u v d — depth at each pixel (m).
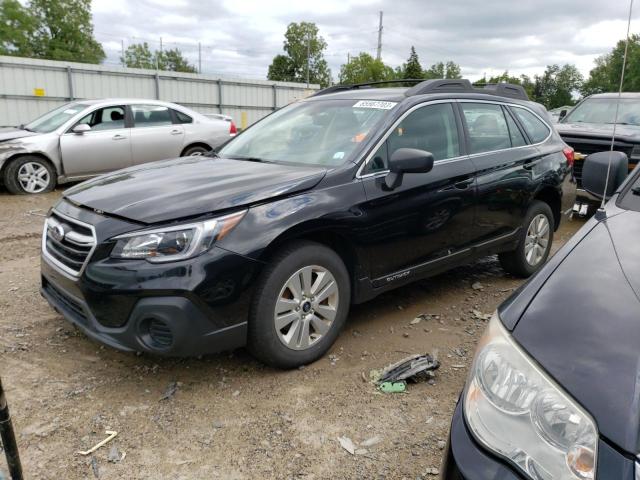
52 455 2.50
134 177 3.58
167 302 2.71
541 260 5.16
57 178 9.27
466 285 4.93
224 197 2.97
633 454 1.25
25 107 17.53
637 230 2.19
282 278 3.06
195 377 3.20
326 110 4.23
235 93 23.02
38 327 3.81
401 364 3.26
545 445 1.38
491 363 1.60
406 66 64.81
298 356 3.24
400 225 3.65
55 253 3.19
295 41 85.69
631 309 1.62
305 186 3.22
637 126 8.24
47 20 55.81
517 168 4.61
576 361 1.46
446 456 1.60
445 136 4.14
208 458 2.51
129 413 2.83
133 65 83.56
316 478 2.39
